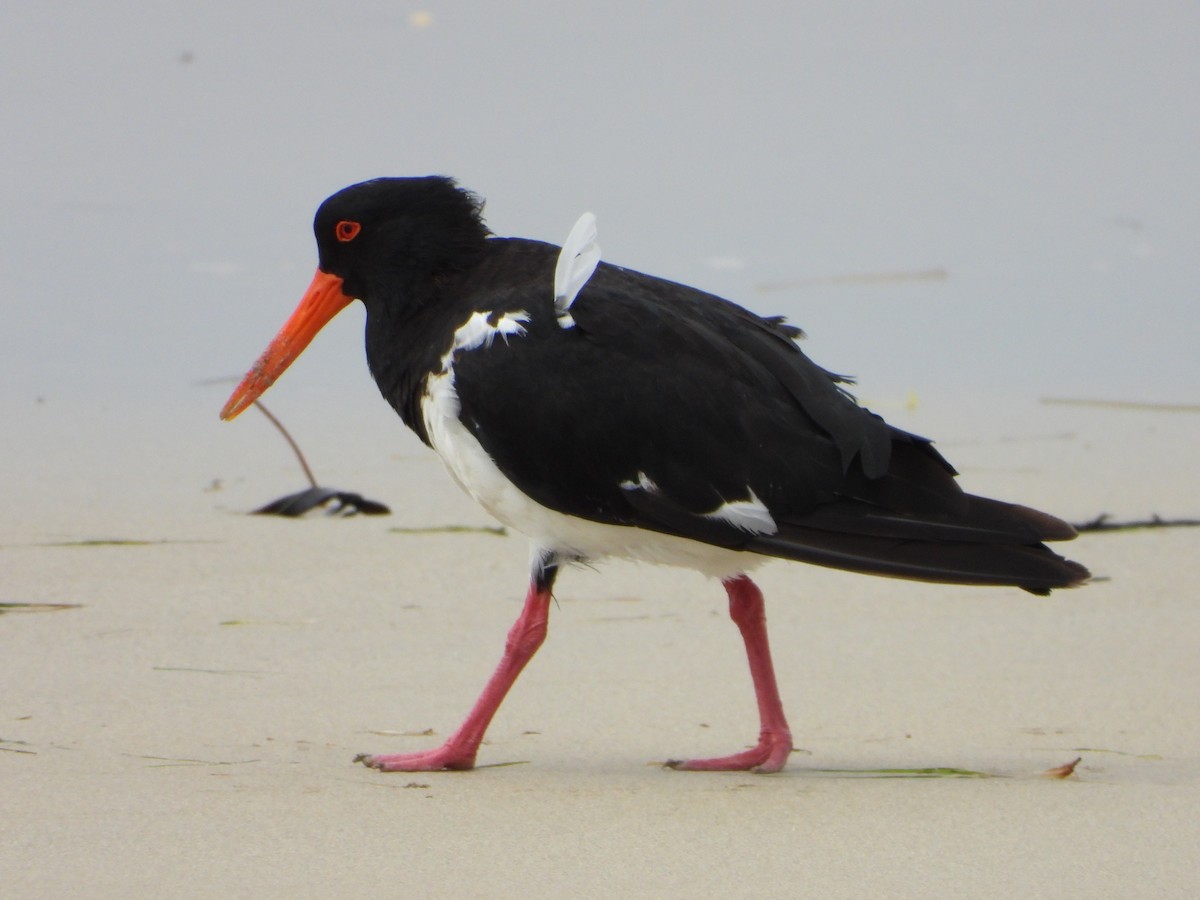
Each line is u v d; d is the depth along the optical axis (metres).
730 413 9.48
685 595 13.12
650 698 10.90
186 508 15.14
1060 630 12.40
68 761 9.15
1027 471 17.05
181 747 9.52
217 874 7.55
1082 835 8.30
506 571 13.57
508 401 9.62
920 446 9.62
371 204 10.38
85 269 24.41
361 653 11.52
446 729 10.12
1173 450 18.02
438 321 10.17
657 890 7.50
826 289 24.80
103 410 18.66
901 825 8.44
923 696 10.98
